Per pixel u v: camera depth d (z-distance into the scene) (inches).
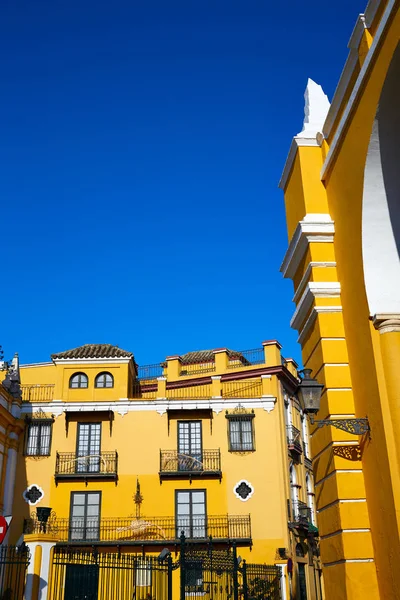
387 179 303.9
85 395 1210.0
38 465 1143.0
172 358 1449.3
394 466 274.5
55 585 505.0
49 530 1088.2
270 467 1144.8
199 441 1173.1
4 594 496.1
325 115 403.5
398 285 302.0
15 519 1102.4
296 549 1173.7
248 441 1168.8
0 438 1074.1
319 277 351.9
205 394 1327.5
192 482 1135.6
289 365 1370.6
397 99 281.0
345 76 332.5
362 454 310.2
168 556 590.6
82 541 1082.1
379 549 288.8
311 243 358.6
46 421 1167.6
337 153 347.9
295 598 1102.4
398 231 307.6
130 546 1078.4
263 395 1201.4
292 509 1167.6
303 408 313.7
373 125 291.0
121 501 1123.3
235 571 615.5
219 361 1362.0
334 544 314.0
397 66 266.8
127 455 1155.3
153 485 1134.4
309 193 371.6
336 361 333.7
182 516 1115.3
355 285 319.9
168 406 1184.8
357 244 315.9
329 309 344.2
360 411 314.8
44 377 1330.0
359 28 309.4
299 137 384.8
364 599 289.1
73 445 1163.3
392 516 271.9
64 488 1129.4
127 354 1238.3
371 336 297.4
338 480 309.4
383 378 289.6
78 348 1311.5
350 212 325.7
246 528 1101.1
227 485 1134.4
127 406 1187.3
